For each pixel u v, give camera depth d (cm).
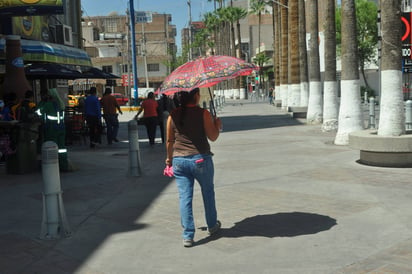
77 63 1752
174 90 498
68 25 2316
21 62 1297
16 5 1262
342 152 1156
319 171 920
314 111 1973
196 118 511
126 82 5297
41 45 1528
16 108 1169
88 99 1522
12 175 1027
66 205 732
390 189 734
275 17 4106
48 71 1480
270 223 581
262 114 2916
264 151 1257
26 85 1295
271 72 8156
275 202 687
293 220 589
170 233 566
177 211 671
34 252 515
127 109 3922
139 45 9425
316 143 1360
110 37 9062
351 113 1277
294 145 1343
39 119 1038
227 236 540
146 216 650
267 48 8175
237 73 499
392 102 931
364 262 439
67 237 566
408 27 1277
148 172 1020
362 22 4559
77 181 934
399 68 930
